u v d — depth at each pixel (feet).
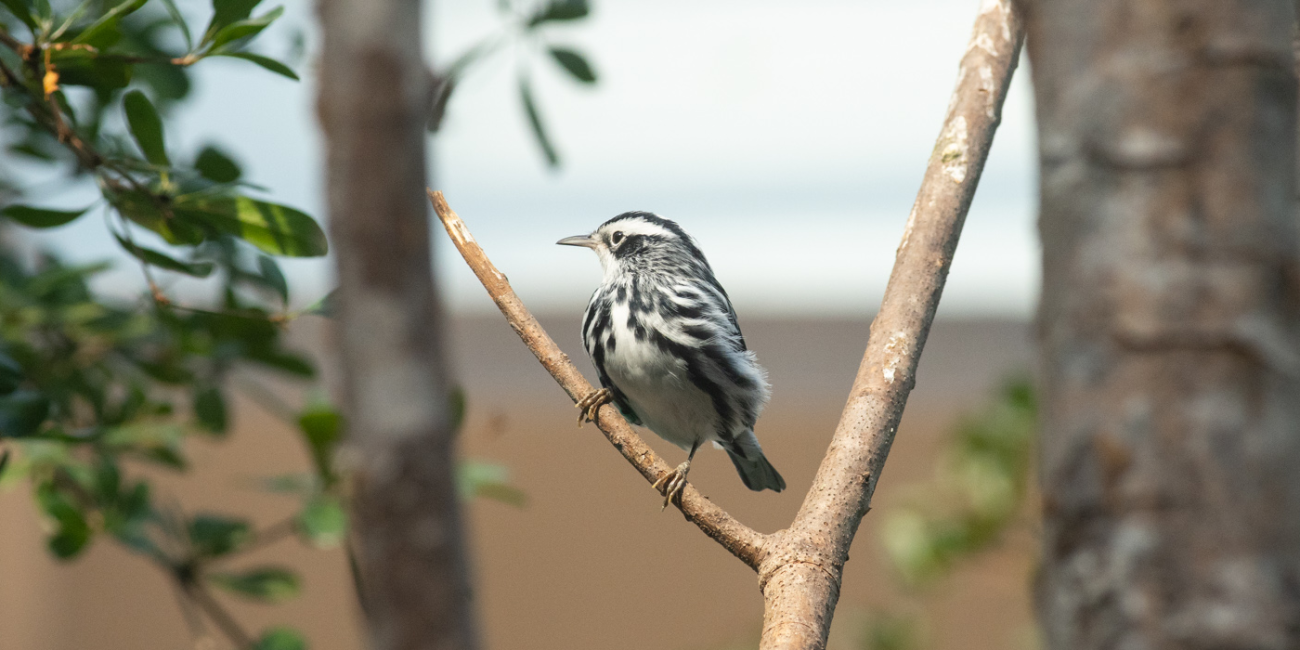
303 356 34.94
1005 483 47.39
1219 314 8.48
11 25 25.96
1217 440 8.45
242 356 34.37
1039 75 9.30
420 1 9.19
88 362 33.63
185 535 34.71
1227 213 8.53
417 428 9.09
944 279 23.81
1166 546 8.55
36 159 33.96
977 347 79.20
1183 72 8.62
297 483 32.63
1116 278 8.75
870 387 22.85
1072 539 9.00
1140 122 8.71
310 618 69.87
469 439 73.87
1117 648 8.70
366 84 8.86
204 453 47.88
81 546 33.32
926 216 23.98
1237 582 8.38
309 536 31.14
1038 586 9.48
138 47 33.24
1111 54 8.82
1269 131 8.57
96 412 33.91
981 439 48.11
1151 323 8.61
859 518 21.95
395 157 8.95
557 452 73.92
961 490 49.16
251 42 26.84
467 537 9.45
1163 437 8.57
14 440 26.71
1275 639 8.29
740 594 71.51
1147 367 8.63
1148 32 8.71
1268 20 8.64
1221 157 8.55
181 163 28.81
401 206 8.99
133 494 33.83
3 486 37.11
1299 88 8.84
